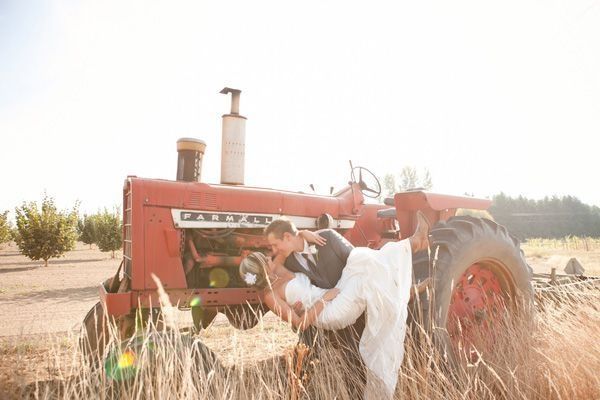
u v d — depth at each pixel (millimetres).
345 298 2490
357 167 4141
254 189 3529
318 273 2750
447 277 2887
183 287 3082
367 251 2621
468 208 3607
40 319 5824
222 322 5398
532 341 2758
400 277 2553
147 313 3053
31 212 17250
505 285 3418
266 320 5074
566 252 23156
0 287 10211
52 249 17281
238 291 3199
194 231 3270
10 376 1909
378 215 4113
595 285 3891
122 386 1886
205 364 2193
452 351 2758
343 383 2270
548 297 3781
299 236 2811
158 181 3178
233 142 3736
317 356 2445
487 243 3191
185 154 3496
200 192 3262
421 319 2658
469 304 3225
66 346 3547
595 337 2746
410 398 2316
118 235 22250
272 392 2020
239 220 3387
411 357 2482
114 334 2127
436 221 3426
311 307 2496
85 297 8469
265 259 2652
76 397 1807
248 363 2572
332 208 3852
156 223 3094
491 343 2902
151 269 3021
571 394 2354
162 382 1889
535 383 2467
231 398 1935
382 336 2447
